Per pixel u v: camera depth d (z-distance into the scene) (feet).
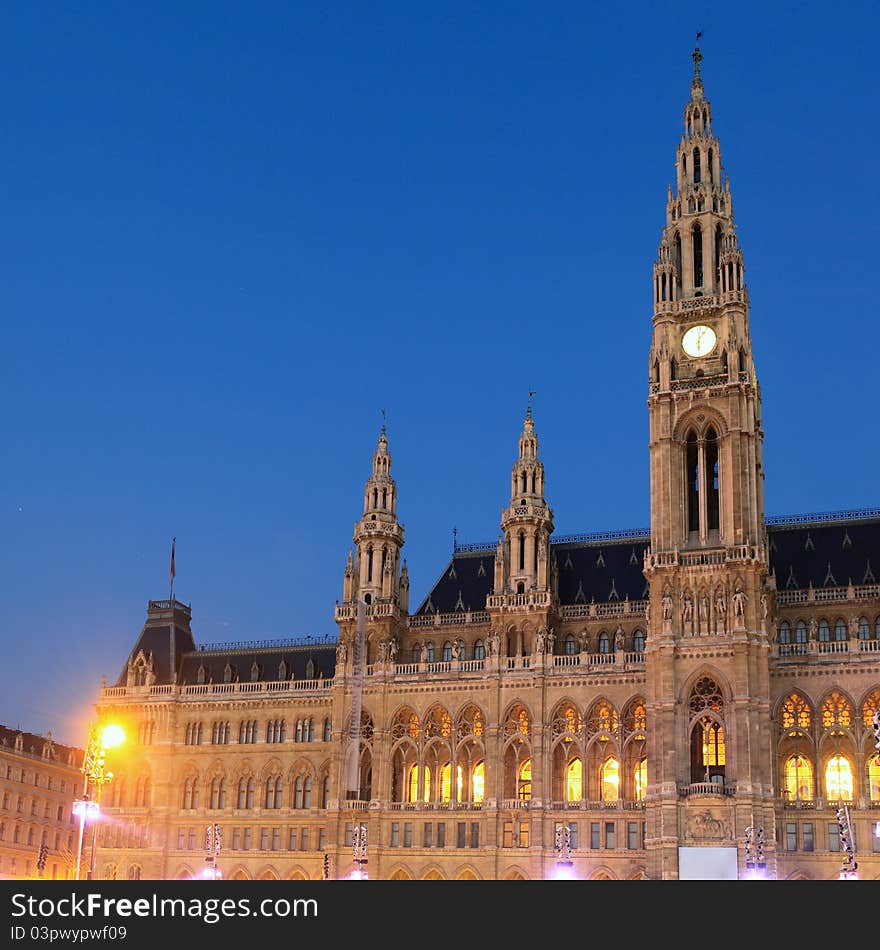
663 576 406.21
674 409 422.41
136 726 492.54
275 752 470.39
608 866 400.67
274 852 456.45
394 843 428.97
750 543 401.70
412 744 438.81
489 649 435.94
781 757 392.68
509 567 453.99
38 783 558.97
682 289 442.09
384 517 474.49
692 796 379.55
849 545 432.66
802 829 382.01
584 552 472.03
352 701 445.78
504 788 424.05
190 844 472.85
